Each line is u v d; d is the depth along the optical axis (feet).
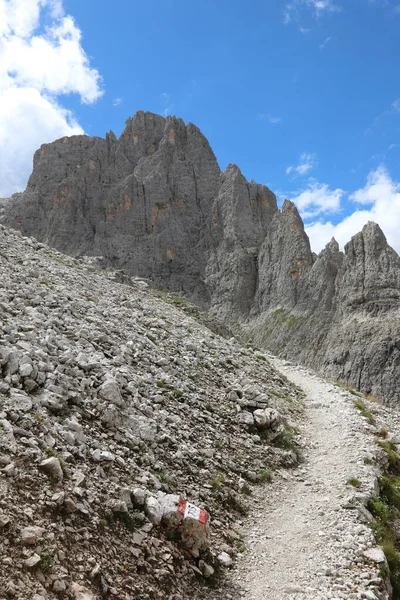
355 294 448.65
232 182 647.15
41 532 30.53
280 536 46.70
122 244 587.68
